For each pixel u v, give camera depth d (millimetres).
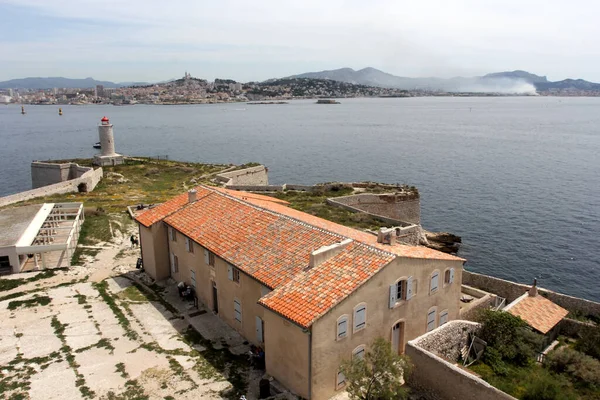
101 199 75000
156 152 164625
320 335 23812
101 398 24297
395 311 28188
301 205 69250
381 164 139375
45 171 98688
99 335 31094
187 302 37281
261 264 29797
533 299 36781
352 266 26906
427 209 91062
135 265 45219
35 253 42938
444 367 24484
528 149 166250
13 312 34156
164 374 26688
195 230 37031
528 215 86188
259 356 27812
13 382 25547
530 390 24750
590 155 150625
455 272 32531
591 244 71375
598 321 36438
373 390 23062
